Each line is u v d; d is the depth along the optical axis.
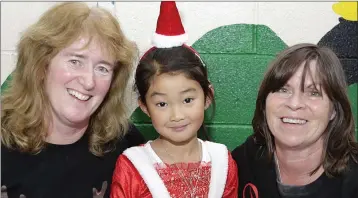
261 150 1.37
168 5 1.27
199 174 1.24
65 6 1.22
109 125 1.38
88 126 1.37
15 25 1.68
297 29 1.74
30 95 1.25
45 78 1.24
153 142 1.31
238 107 1.76
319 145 1.25
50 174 1.25
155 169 1.22
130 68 1.35
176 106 1.19
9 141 1.25
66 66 1.18
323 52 1.19
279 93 1.21
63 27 1.17
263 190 1.32
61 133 1.28
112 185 1.25
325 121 1.19
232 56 1.74
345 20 1.74
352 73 1.77
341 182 1.22
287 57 1.19
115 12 1.70
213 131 1.76
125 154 1.26
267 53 1.74
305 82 1.15
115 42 1.23
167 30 1.26
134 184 1.21
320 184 1.25
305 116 1.17
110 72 1.24
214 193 1.23
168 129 1.20
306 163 1.26
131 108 1.71
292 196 1.28
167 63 1.18
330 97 1.18
